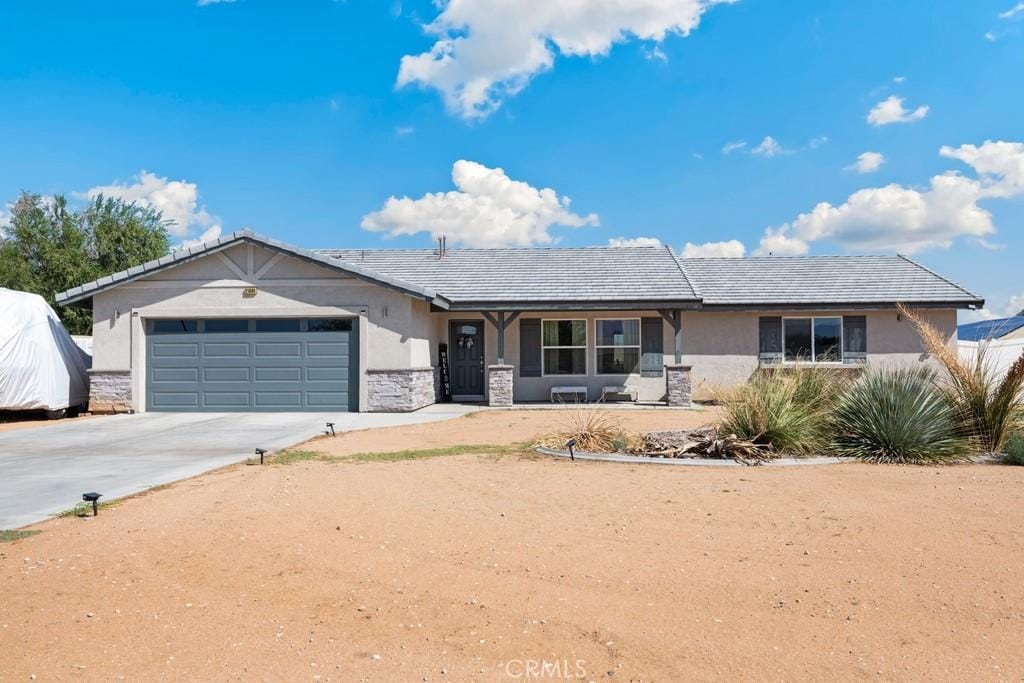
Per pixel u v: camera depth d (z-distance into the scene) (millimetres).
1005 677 3910
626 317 22125
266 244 18938
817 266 24672
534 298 20875
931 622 4625
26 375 17891
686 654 4203
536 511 7430
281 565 5812
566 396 21906
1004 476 9273
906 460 10461
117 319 19406
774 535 6500
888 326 22172
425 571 5648
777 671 3988
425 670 4082
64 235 33375
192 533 6660
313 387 19203
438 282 22562
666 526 6832
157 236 35562
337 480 9227
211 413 19047
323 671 4078
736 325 22328
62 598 5156
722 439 11164
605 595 5117
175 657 4254
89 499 7402
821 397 12328
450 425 15930
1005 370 12273
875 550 6020
